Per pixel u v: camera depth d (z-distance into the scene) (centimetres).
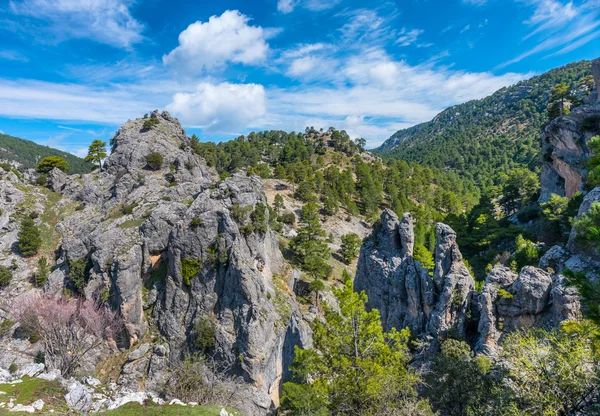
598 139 1736
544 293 3388
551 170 8744
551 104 9975
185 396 3541
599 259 3519
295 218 11969
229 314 4938
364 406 2691
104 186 9231
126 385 4744
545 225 6391
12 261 7462
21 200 8888
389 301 4891
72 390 2764
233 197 5903
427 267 4706
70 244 6462
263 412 4381
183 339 5084
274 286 6081
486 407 2580
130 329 5250
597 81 7669
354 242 10319
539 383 2312
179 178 9075
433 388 3084
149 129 10325
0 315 6462
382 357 2945
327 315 3162
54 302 5331
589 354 2252
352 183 15312
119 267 5344
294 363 3331
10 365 5444
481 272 6406
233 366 4678
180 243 5328
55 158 10838
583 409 2161
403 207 13938
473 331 4025
